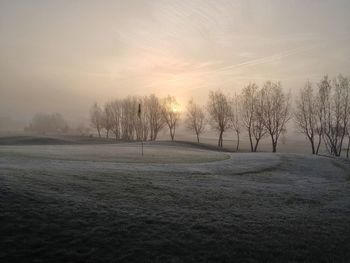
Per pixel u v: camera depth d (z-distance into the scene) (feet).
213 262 37.01
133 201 55.62
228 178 92.63
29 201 46.96
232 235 44.32
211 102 319.88
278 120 262.06
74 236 39.06
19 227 39.11
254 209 57.77
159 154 165.37
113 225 43.29
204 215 51.57
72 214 44.83
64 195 52.95
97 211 47.32
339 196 75.51
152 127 386.52
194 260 36.94
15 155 123.34
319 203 66.95
